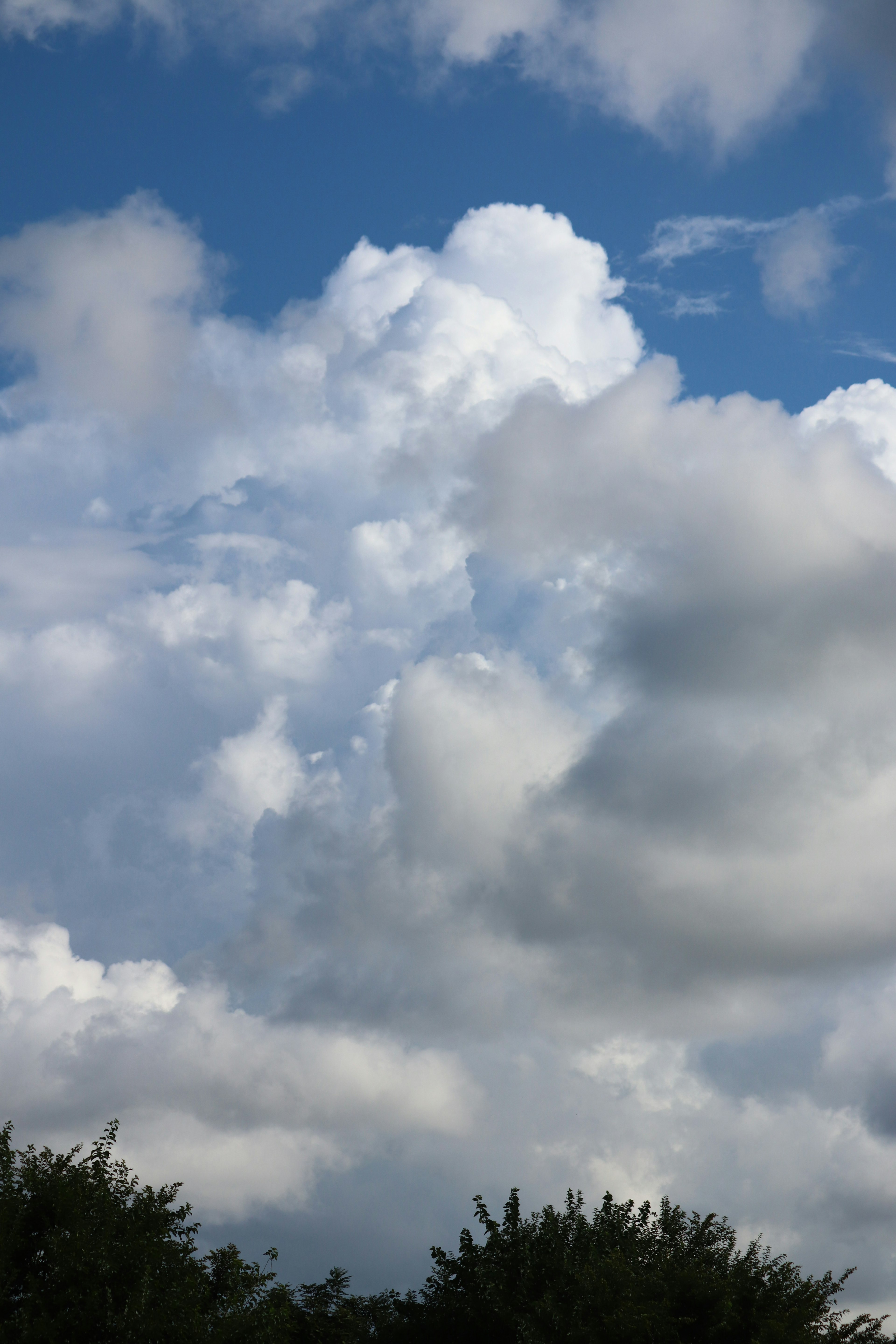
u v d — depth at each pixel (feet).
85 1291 87.66
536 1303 99.86
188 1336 87.71
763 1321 95.04
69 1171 99.60
